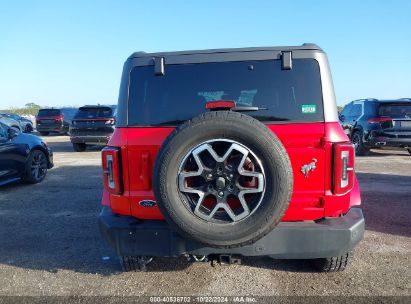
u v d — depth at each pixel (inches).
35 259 167.8
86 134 563.8
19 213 241.1
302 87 125.0
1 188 316.2
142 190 128.3
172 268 155.3
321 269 146.6
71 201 270.8
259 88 127.2
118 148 128.8
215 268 154.1
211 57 130.0
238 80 128.7
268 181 110.0
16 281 146.7
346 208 124.4
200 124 111.3
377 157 470.3
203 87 130.2
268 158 109.1
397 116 442.0
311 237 119.5
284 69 126.3
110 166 128.9
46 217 231.8
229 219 113.6
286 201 110.6
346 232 118.6
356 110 501.7
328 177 121.0
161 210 114.3
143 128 128.8
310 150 120.9
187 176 113.0
